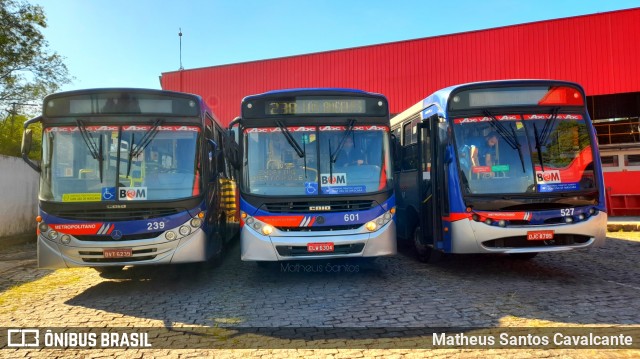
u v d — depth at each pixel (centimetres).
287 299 657
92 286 771
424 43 2230
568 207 703
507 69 2084
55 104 704
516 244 704
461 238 714
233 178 1103
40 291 740
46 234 667
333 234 700
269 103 749
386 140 758
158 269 900
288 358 436
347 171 729
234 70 2516
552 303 604
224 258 1004
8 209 1373
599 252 1017
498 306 595
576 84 757
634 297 625
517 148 726
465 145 737
